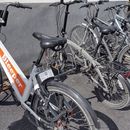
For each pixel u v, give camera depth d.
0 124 3.31
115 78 3.55
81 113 2.69
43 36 2.65
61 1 4.23
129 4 6.27
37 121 2.93
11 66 3.08
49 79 2.68
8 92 3.93
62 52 4.18
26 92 2.90
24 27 4.48
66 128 2.70
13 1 4.20
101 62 3.80
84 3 4.96
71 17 5.21
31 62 4.83
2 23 3.17
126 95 3.55
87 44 4.68
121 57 4.68
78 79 4.60
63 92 2.55
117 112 3.73
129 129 3.39
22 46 4.60
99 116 3.61
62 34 4.38
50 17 4.80
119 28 5.02
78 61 4.13
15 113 3.54
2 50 3.14
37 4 4.50
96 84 3.82
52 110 2.69
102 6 5.86
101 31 3.77
